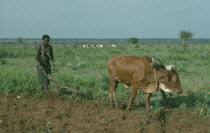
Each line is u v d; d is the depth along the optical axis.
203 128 12.02
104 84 19.67
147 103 14.44
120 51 62.09
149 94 14.38
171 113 13.81
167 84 14.00
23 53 49.44
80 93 15.89
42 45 16.27
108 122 12.49
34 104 14.66
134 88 14.23
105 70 30.20
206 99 16.27
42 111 13.50
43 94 16.02
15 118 12.75
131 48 74.69
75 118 12.95
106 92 17.78
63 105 14.66
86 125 12.20
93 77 23.28
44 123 12.30
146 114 13.37
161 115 13.41
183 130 11.89
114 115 13.29
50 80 15.98
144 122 12.41
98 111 13.89
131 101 14.30
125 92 18.36
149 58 14.37
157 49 68.38
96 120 12.73
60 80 18.61
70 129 11.85
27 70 28.58
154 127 12.07
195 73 27.77
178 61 40.69
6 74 19.27
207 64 35.94
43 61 16.28
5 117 12.83
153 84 14.09
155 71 13.94
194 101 16.23
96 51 62.88
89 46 85.94
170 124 12.48
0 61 35.59
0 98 15.57
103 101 16.34
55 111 13.70
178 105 15.88
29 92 16.75
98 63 34.00
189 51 61.97
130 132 11.65
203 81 23.81
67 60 38.88
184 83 22.88
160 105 15.31
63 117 13.05
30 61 38.53
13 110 13.77
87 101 16.06
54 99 15.85
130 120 12.72
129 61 14.34
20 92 16.67
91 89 17.83
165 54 54.69
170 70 13.88
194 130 11.83
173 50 63.38
